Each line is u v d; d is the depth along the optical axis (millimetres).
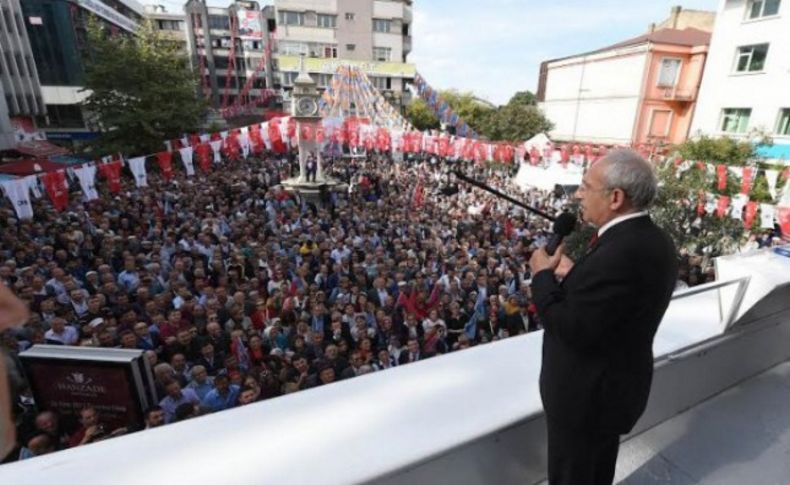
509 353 1756
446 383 1527
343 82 19688
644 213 1186
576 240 5312
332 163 22594
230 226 10406
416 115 34344
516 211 14164
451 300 7059
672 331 2057
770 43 16438
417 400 1422
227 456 1127
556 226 1435
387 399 1411
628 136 23250
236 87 46500
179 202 12062
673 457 1824
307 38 36500
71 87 31016
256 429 1231
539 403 1460
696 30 24828
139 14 44000
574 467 1274
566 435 1247
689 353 1944
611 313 1059
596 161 1267
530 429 1495
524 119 26938
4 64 24734
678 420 2039
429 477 1251
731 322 2033
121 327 5430
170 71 17797
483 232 11039
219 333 5457
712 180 9094
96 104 17188
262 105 44656
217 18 44812
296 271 7707
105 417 4031
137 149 17219
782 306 2348
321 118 14797
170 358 5219
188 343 5316
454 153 13359
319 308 6254
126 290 6832
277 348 5535
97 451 1124
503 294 7391
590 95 25906
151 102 17172
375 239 9883
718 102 18438
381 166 22906
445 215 12867
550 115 29562
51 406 4027
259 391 4625
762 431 1984
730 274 2102
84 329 5172
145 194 12305
